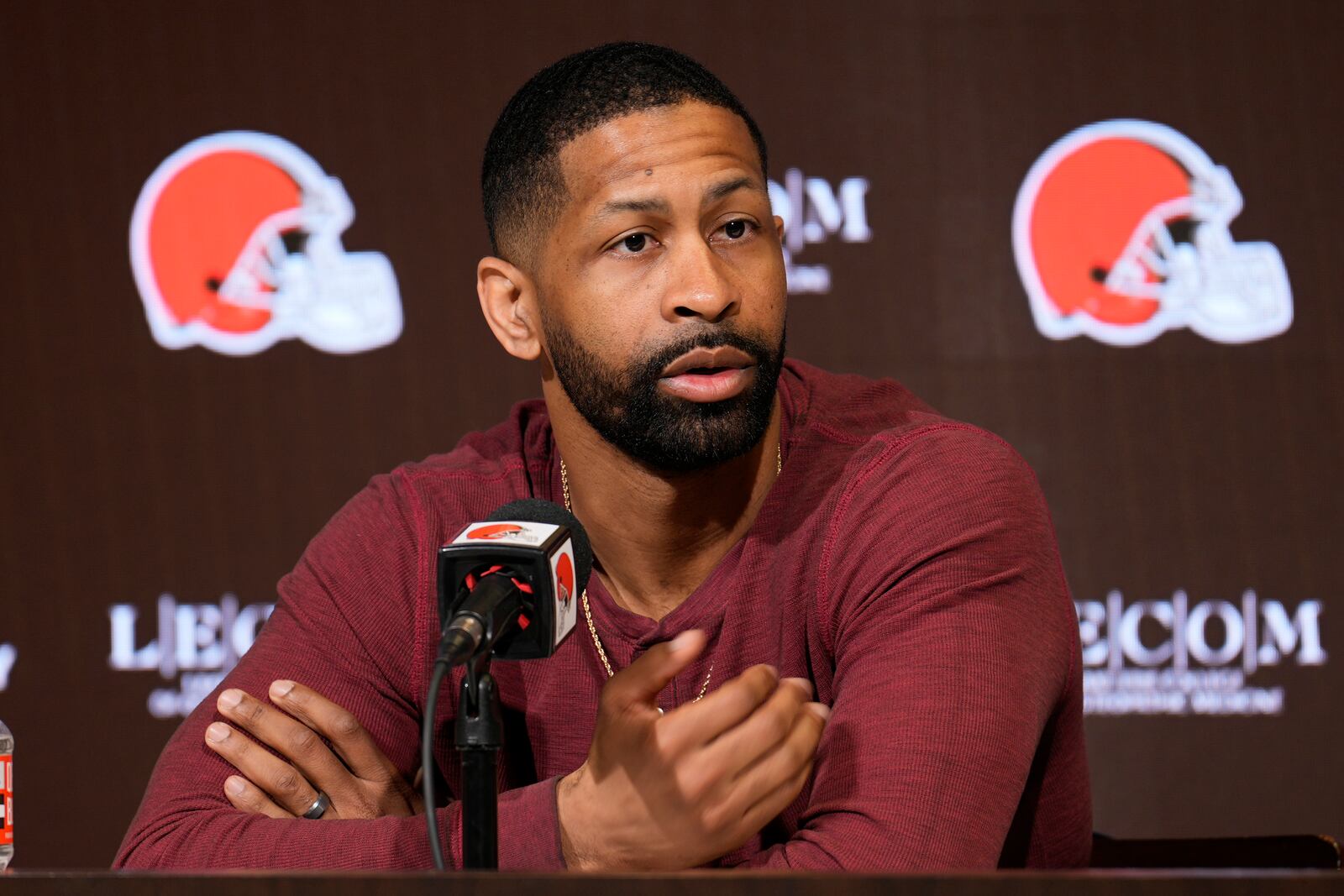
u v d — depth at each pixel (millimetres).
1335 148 13797
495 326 6055
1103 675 13523
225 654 13648
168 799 5523
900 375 13797
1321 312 13719
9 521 13625
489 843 3877
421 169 13922
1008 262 13836
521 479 6355
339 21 13969
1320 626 13523
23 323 13766
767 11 13977
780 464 6062
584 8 14016
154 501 13703
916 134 13891
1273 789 13383
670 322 5238
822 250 13844
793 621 5598
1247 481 13656
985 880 2953
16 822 13336
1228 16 13891
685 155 5309
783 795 4379
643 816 4312
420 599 6102
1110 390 13758
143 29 13922
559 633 4051
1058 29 13922
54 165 13852
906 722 4648
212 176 13891
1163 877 2920
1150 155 13875
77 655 13562
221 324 13836
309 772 5730
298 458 13773
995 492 5293
